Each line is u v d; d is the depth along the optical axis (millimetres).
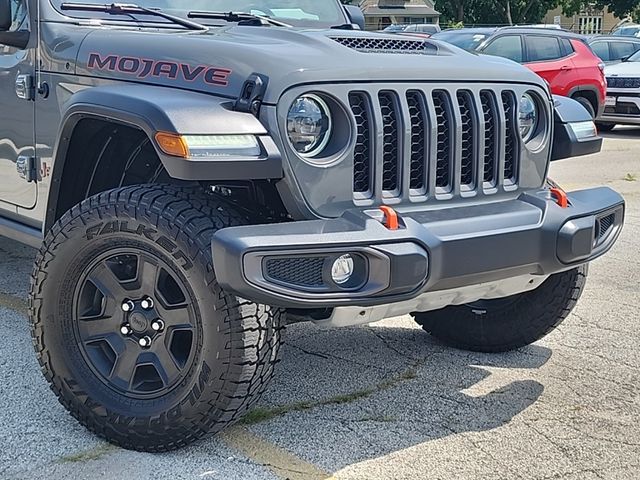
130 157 3414
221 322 2752
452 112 3135
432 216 2980
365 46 3275
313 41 3129
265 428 3248
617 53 15984
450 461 3006
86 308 3119
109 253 3010
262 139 2736
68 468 2887
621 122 14070
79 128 3203
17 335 4230
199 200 2895
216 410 2842
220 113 2742
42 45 3648
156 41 3209
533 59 12531
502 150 3305
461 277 2869
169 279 2957
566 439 3193
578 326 4555
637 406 3504
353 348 4172
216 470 2898
